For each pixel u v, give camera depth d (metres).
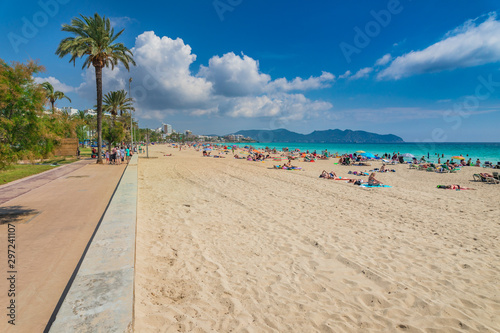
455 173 23.67
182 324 3.16
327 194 12.90
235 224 7.74
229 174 20.59
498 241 6.71
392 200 11.70
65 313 2.56
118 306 2.70
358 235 7.03
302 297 4.02
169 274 4.52
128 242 4.60
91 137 81.00
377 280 4.60
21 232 6.26
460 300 4.04
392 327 3.38
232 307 3.64
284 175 20.67
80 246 5.43
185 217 8.26
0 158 6.43
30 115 7.02
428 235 7.13
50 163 24.53
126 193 9.56
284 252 5.78
